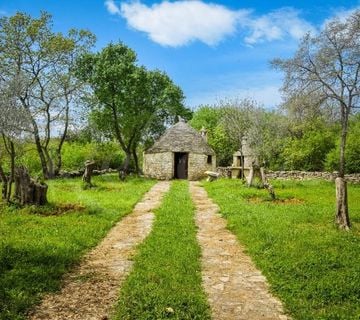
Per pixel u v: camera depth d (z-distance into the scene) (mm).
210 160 50562
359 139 45062
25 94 31438
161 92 49344
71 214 17281
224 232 15047
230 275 9914
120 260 10969
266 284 9273
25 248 11125
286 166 59688
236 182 35531
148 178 47000
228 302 8203
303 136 57188
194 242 12984
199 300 7984
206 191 31031
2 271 9242
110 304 7883
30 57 37531
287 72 28078
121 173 40438
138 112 47125
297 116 30000
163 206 20906
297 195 25703
